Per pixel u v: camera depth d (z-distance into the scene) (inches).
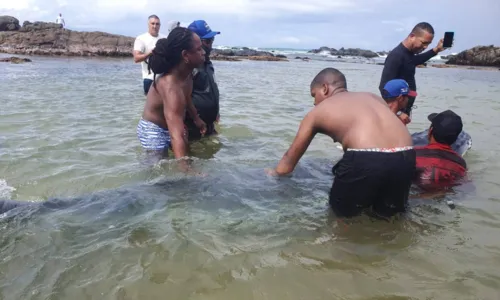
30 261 99.0
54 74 562.3
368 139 122.0
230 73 757.3
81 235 111.1
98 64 846.5
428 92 490.6
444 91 508.1
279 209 130.7
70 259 100.0
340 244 111.2
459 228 122.0
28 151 181.9
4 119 241.8
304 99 386.0
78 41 1295.5
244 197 137.9
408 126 267.6
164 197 135.5
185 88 187.2
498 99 425.1
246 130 236.5
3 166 162.1
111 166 166.1
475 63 1529.3
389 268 100.3
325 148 205.0
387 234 117.5
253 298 88.0
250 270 98.0
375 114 126.1
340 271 98.5
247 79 623.8
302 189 146.6
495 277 96.9
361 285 93.1
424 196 144.8
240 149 197.2
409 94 171.3
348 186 124.8
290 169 149.4
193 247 106.9
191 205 130.5
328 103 133.4
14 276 93.3
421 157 158.7
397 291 91.1
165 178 151.3
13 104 292.8
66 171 158.9
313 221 123.9
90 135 215.0
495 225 124.2
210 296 88.4
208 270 97.4
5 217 118.5
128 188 142.0
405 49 207.8
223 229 117.0
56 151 184.2
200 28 209.2
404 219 127.3
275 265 100.3
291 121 268.8
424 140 191.8
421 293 90.5
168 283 92.2
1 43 1256.2
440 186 152.4
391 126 124.6
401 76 211.2
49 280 92.1
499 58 1494.8
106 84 462.9
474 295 90.0
